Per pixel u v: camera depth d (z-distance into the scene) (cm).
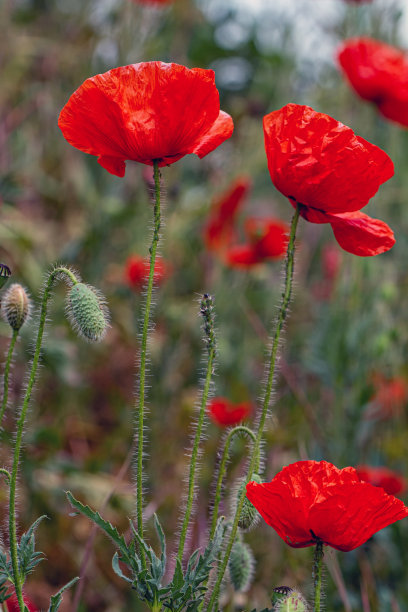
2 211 143
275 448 117
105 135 75
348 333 119
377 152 75
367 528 73
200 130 75
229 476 108
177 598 73
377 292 126
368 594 100
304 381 140
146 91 74
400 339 129
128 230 150
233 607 84
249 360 149
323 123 75
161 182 76
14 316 75
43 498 109
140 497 73
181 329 135
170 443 126
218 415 102
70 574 104
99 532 108
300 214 77
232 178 151
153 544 104
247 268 134
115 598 102
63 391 130
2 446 105
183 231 147
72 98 75
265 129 76
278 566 102
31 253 139
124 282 139
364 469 106
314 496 74
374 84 119
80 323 75
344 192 75
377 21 143
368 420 120
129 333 135
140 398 73
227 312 147
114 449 126
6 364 75
